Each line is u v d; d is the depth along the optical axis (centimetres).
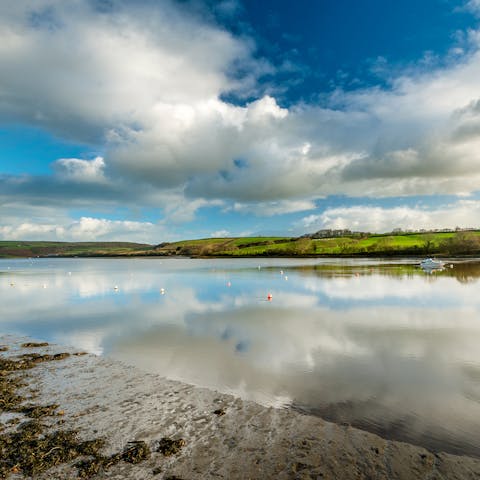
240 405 1028
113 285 4497
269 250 15675
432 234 15125
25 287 4406
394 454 786
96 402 1054
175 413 980
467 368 1348
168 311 2583
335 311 2486
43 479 713
